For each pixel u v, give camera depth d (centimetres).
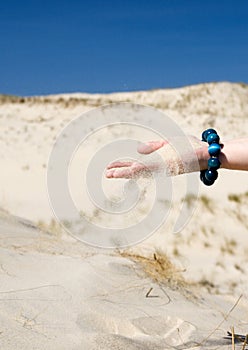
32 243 374
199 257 542
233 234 630
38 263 330
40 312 264
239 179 955
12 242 364
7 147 1552
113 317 278
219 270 507
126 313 288
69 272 325
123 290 322
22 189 921
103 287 316
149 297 329
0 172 1091
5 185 954
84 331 256
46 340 238
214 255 558
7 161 1274
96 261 361
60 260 345
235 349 275
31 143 1692
